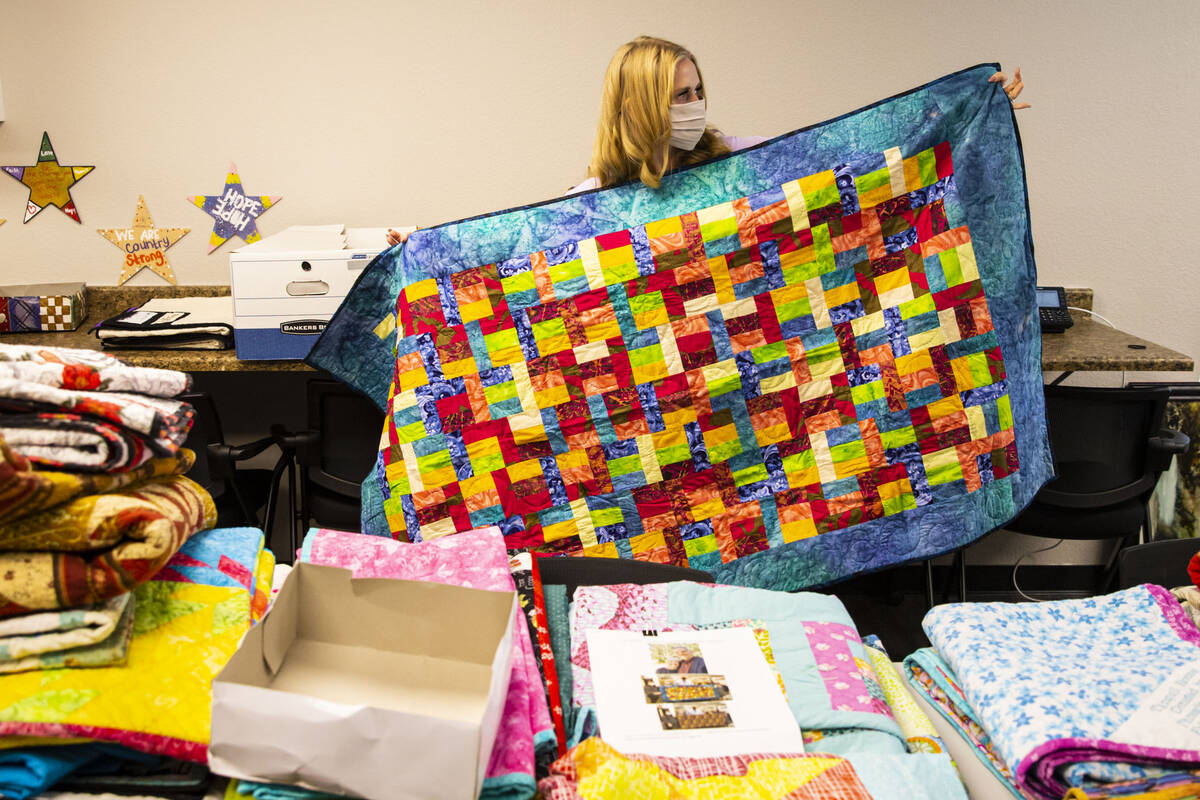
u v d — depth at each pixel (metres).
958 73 2.07
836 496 2.12
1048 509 2.43
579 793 0.89
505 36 2.72
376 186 2.84
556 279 2.09
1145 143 2.73
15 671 0.93
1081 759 0.99
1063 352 2.44
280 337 2.41
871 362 2.10
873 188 2.06
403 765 0.83
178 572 1.13
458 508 2.11
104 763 0.95
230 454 2.23
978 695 1.11
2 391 0.93
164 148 2.78
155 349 2.51
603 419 2.11
